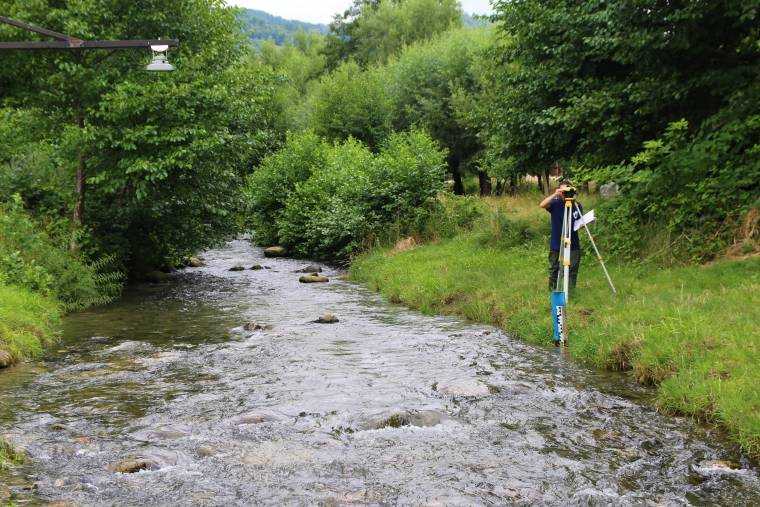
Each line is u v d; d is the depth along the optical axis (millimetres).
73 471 5488
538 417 6754
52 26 16422
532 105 17141
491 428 6453
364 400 7379
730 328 8000
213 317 13258
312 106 53000
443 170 23359
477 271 14961
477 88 38875
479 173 40344
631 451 5852
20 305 11633
